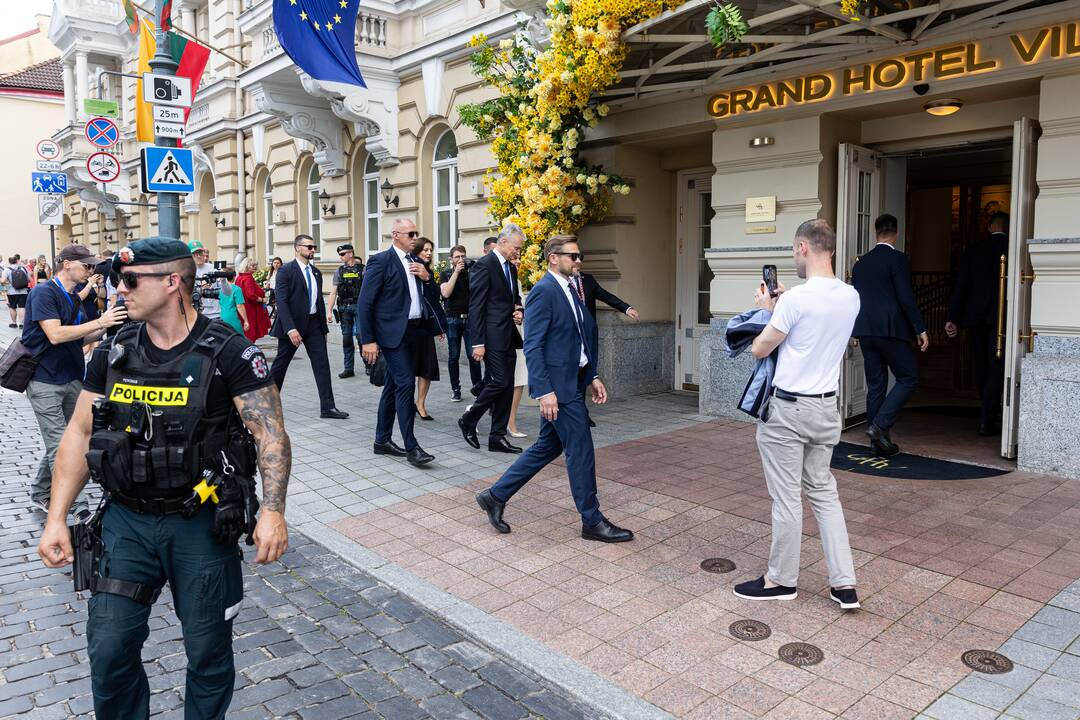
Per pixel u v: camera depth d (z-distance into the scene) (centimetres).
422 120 1241
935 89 646
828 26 639
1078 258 569
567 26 722
